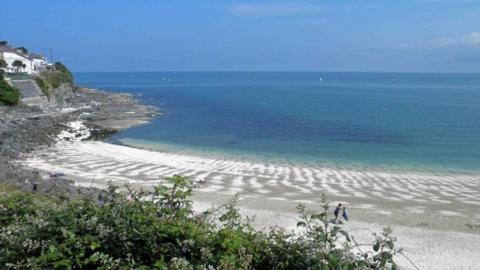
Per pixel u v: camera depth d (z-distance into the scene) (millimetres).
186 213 5684
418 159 43625
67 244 4938
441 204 27109
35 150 42031
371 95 146125
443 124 71812
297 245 5312
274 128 65438
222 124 68875
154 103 104688
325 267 4945
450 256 18141
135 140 52344
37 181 23609
